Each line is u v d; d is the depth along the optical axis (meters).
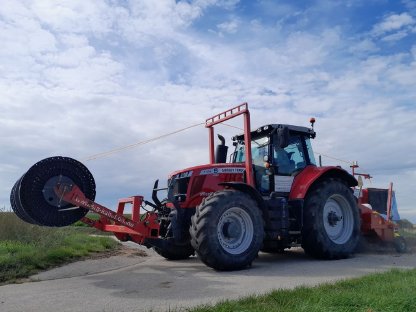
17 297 4.75
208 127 8.80
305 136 8.80
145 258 8.41
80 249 8.13
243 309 3.74
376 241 9.28
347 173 8.62
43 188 6.14
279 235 7.44
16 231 8.60
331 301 3.88
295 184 8.16
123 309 4.14
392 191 10.19
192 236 6.59
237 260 6.60
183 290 5.02
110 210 6.55
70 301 4.54
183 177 7.57
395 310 3.68
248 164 7.54
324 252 7.79
